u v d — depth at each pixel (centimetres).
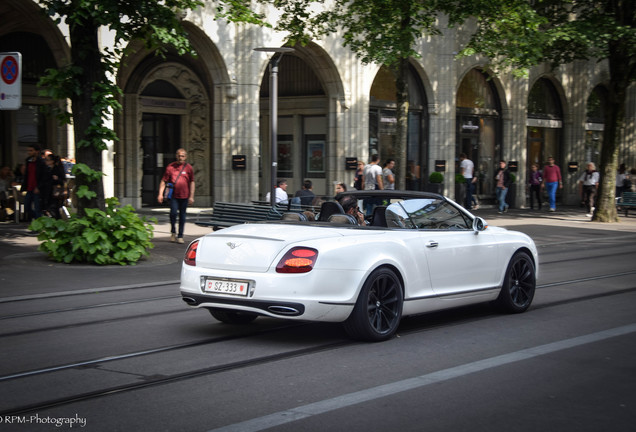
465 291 795
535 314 862
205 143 2486
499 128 3038
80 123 1238
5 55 903
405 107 1766
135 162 2292
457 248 785
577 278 1170
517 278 873
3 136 2041
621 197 2702
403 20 1717
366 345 683
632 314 862
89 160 1241
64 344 674
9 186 1833
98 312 838
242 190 2138
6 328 744
